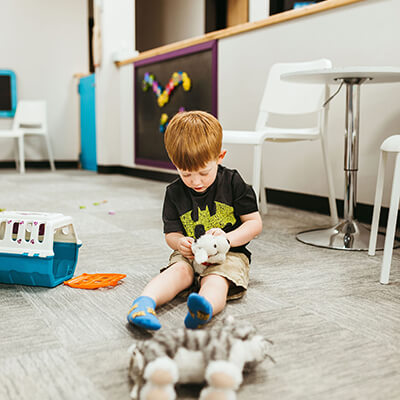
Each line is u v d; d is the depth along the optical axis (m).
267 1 3.76
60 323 0.94
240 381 0.65
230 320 0.77
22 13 5.04
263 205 2.27
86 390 0.69
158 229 1.92
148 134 3.93
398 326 0.94
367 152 2.07
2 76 5.01
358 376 0.74
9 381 0.72
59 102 5.25
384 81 1.67
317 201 2.36
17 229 1.23
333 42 2.20
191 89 3.29
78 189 3.26
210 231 1.03
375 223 1.49
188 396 0.68
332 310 1.02
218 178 1.09
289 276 1.27
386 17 1.95
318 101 1.91
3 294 1.11
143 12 6.02
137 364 0.70
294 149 2.47
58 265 1.24
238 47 2.78
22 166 4.60
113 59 4.37
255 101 2.68
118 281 1.22
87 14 5.27
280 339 0.87
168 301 1.01
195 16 5.09
